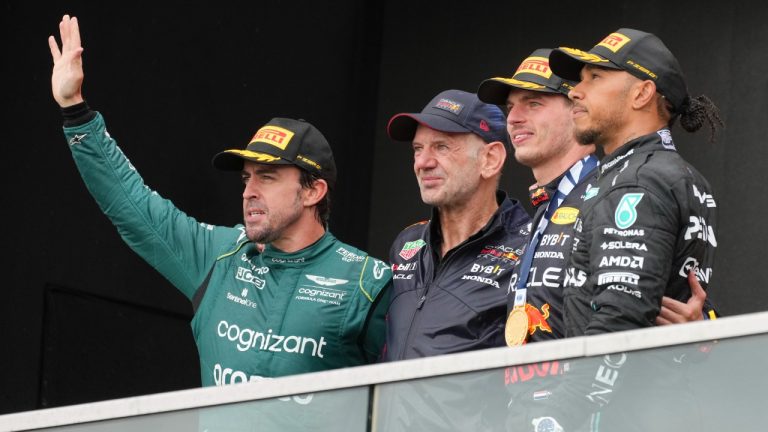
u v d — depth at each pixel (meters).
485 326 14.38
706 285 12.28
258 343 14.73
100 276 24.61
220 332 15.00
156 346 25.39
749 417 9.61
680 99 12.98
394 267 15.21
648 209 11.76
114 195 15.90
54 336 23.81
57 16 23.81
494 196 15.30
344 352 14.80
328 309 14.79
